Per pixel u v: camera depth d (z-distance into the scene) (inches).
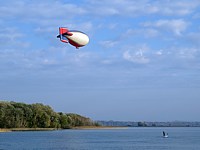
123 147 4539.9
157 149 4293.8
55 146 4675.2
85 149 4242.1
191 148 4466.0
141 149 4293.8
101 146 4717.0
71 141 5698.8
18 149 4202.8
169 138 7116.1
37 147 4495.6
